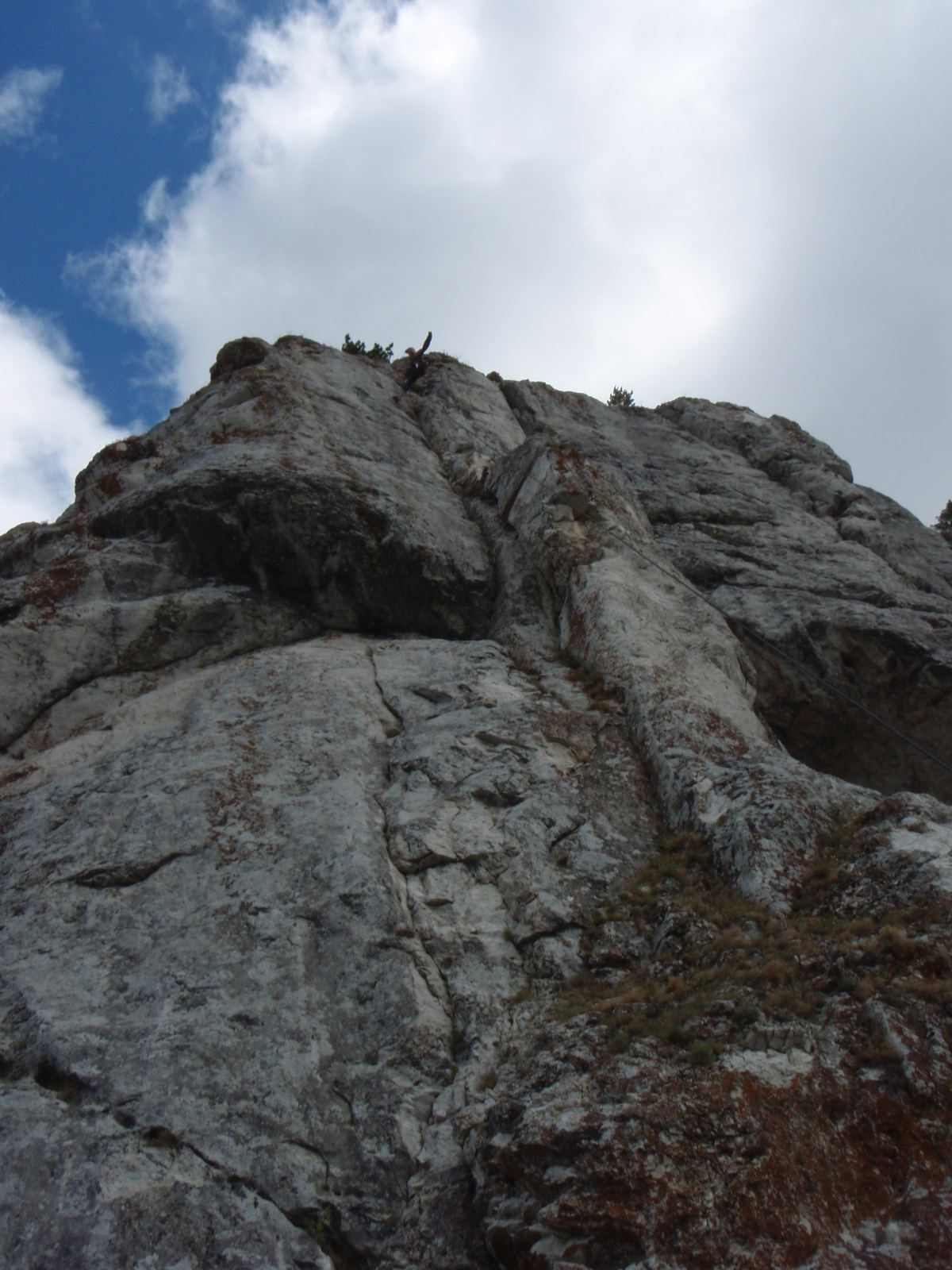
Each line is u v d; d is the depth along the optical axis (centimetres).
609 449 2414
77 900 1002
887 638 1731
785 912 948
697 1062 746
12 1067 836
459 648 1473
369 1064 851
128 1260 702
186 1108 802
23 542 1695
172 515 1598
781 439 2595
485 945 973
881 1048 746
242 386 2019
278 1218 745
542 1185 693
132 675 1411
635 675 1334
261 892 997
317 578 1602
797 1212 653
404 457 1997
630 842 1105
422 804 1118
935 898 881
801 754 1766
